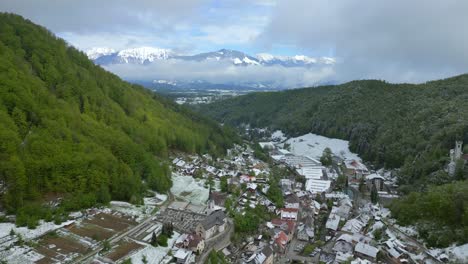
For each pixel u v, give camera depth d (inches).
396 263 4869.6
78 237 4709.6
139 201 6072.8
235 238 5393.7
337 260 4958.2
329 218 6481.3
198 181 7790.4
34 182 5157.5
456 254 4717.0
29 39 7657.5
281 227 5974.4
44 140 5526.6
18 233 4495.6
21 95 5880.9
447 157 7682.1
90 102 7500.0
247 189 7534.5
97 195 5753.0
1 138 5059.1
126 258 4315.9
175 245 4840.1
